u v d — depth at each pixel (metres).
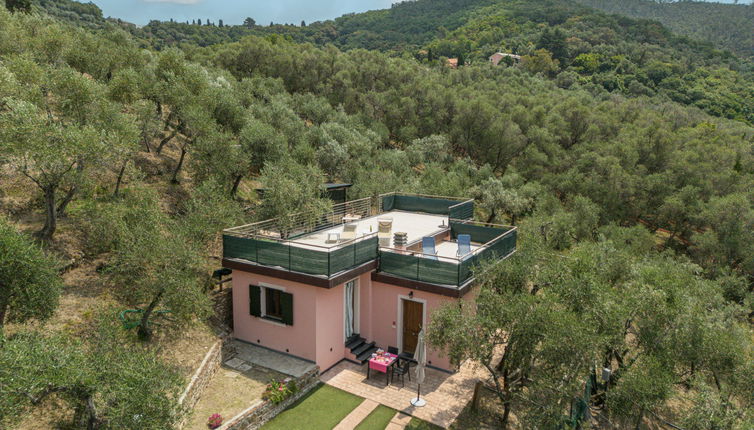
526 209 45.22
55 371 8.01
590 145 57.00
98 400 9.84
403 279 15.91
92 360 9.15
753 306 33.50
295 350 15.65
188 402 11.91
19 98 18.33
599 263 18.06
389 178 37.09
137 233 14.31
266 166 23.31
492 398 14.48
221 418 11.70
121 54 32.81
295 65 67.62
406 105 60.44
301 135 37.16
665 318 13.85
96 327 11.98
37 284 10.12
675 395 13.45
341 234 19.56
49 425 9.95
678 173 52.34
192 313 13.79
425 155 52.53
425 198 25.39
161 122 27.56
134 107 25.62
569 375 10.69
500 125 55.62
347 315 16.75
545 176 51.47
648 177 50.66
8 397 7.47
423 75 77.62
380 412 13.38
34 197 18.31
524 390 13.82
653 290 14.55
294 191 20.27
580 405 12.90
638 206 50.53
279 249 15.45
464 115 57.72
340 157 35.53
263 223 19.28
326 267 14.57
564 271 14.74
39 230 16.41
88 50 31.77
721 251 42.06
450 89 65.69
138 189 19.23
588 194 49.25
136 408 8.67
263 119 37.47
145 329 14.00
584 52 152.25
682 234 51.59
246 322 16.77
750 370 13.41
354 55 80.62
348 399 14.00
